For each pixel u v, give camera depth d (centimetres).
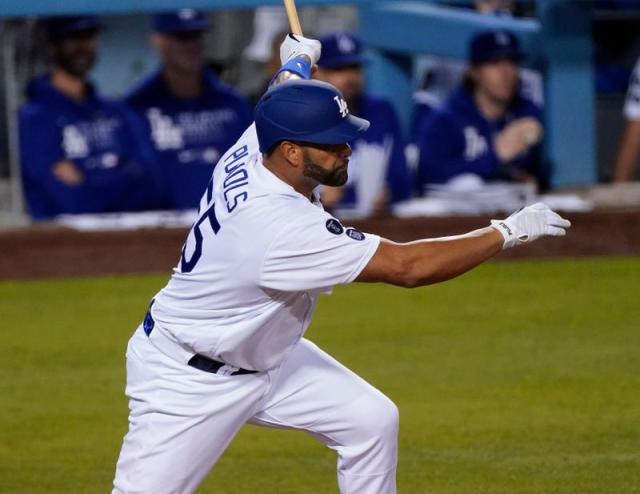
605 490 1930
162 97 3581
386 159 3650
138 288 3403
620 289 3262
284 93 1430
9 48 3534
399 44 3641
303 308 1523
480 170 3706
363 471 1595
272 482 2031
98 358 2805
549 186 3769
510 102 3669
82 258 3584
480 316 3064
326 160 1441
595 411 2342
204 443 1531
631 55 3728
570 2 3644
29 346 2908
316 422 1583
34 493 2002
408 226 3619
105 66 3538
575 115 3731
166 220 3678
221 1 3466
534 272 3488
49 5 3450
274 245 1434
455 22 3591
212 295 1488
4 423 2384
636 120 3716
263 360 1528
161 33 3509
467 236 1471
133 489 1516
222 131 3638
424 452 2145
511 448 2152
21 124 3559
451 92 3675
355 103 3541
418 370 2645
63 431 2333
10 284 3488
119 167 3612
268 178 1462
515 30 3628
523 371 2616
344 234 1443
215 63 3581
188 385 1516
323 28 3656
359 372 2639
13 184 3644
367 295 3328
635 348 2752
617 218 3672
